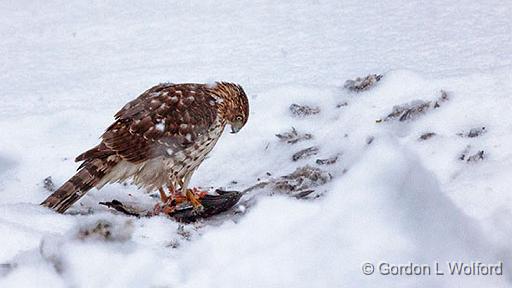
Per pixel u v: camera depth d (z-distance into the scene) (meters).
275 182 11.55
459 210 8.45
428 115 12.09
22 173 12.70
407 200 8.13
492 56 14.86
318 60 16.38
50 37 20.14
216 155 12.99
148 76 16.53
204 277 8.00
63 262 8.17
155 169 11.44
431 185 8.34
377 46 16.72
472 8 18.39
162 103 11.46
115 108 14.61
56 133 13.76
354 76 15.09
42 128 13.88
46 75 17.28
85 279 8.07
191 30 19.47
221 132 12.07
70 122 14.04
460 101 12.16
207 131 11.66
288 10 20.23
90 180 11.09
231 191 11.74
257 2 21.30
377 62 15.70
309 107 13.52
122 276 8.07
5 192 12.25
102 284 8.03
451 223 8.11
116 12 21.80
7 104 15.54
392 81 13.21
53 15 22.06
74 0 23.38
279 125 13.35
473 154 10.77
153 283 8.02
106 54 18.39
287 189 11.43
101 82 16.45
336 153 12.16
